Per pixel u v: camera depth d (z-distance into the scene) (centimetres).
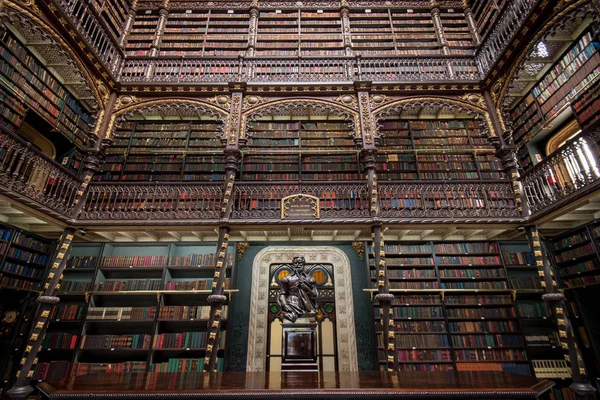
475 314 711
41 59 702
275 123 923
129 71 842
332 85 788
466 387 332
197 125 919
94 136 716
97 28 761
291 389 329
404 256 770
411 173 842
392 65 891
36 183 612
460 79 789
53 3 595
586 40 660
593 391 499
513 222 641
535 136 815
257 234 793
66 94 773
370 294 753
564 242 718
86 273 772
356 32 1030
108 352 712
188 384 357
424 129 905
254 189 718
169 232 765
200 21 1068
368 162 714
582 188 505
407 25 1055
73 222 636
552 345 680
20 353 669
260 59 859
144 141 887
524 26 648
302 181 726
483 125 766
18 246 677
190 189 708
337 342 761
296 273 638
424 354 671
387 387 335
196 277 796
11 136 517
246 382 373
